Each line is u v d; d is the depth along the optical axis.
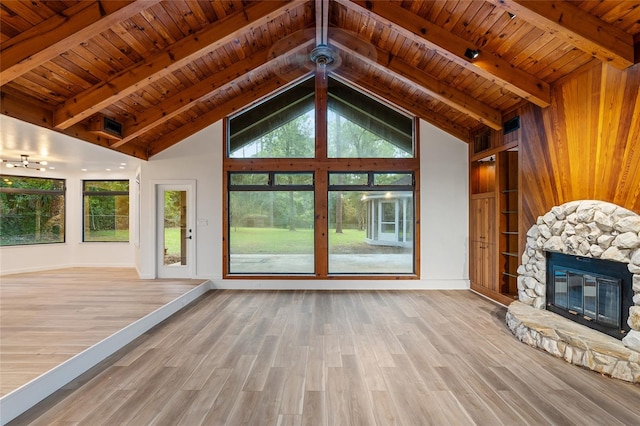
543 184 3.93
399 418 2.17
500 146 4.89
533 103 4.11
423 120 5.91
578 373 2.79
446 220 5.91
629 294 2.83
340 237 6.02
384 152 6.00
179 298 4.68
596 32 2.79
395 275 5.91
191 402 2.36
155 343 3.44
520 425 2.11
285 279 5.88
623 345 2.79
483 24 3.51
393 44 4.55
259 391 2.50
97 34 2.83
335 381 2.65
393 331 3.79
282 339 3.54
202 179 5.92
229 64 4.67
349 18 4.52
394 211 6.05
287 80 5.76
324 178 5.95
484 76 3.87
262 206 6.05
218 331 3.79
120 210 7.58
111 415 2.20
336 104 6.03
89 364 2.89
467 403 2.34
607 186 3.06
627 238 2.76
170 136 5.88
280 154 6.02
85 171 7.36
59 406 2.31
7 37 2.70
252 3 3.70
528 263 4.09
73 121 3.80
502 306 4.81
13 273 6.64
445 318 4.27
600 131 3.13
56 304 4.34
